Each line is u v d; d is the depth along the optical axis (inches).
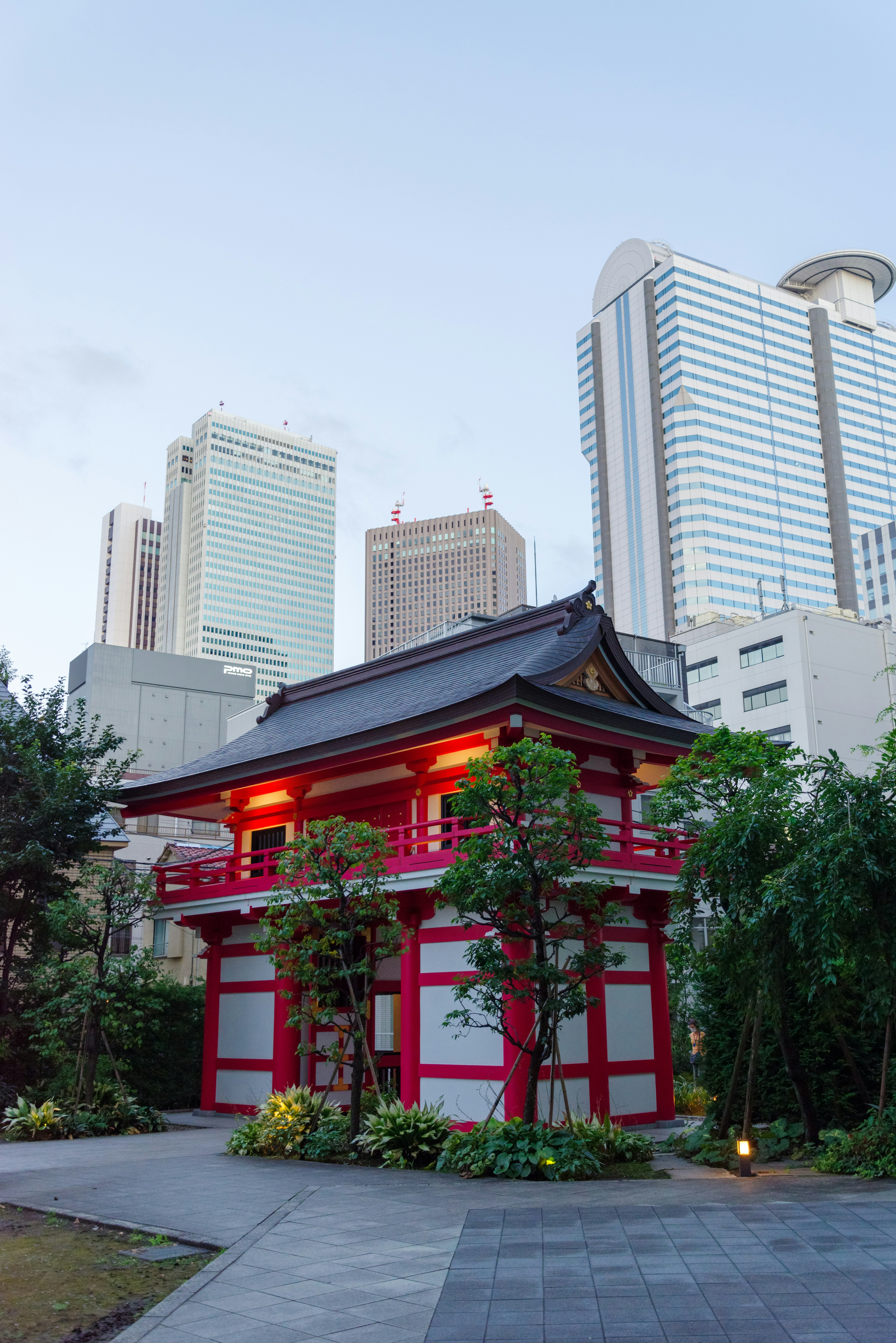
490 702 872.3
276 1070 1064.2
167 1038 1240.8
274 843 1207.6
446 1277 404.8
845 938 621.0
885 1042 671.8
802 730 3294.8
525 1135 671.1
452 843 969.5
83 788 1189.1
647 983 995.9
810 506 7386.8
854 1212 476.7
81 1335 359.6
